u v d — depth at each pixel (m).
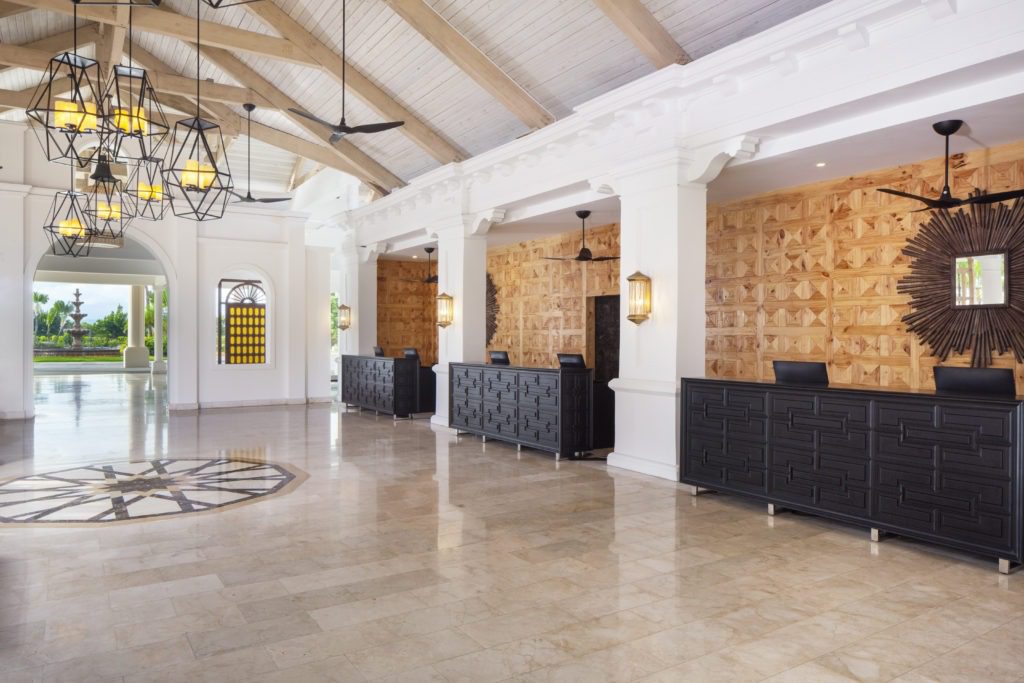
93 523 5.16
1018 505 4.03
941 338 6.48
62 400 13.98
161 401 13.95
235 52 10.30
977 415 4.23
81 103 5.64
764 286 8.16
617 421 7.43
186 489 6.29
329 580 3.98
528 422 8.25
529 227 10.88
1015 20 4.26
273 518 5.32
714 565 4.28
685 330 6.71
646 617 3.47
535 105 8.41
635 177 7.12
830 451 5.04
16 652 3.05
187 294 12.71
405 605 3.61
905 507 4.60
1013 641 3.22
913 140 5.86
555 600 3.69
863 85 5.10
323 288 14.32
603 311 11.03
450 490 6.28
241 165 15.52
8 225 11.05
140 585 3.89
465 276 10.16
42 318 32.28
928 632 3.31
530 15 7.15
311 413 12.28
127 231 12.20
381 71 9.29
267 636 3.23
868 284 7.11
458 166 9.84
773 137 6.16
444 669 2.91
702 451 6.05
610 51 7.17
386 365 11.58
